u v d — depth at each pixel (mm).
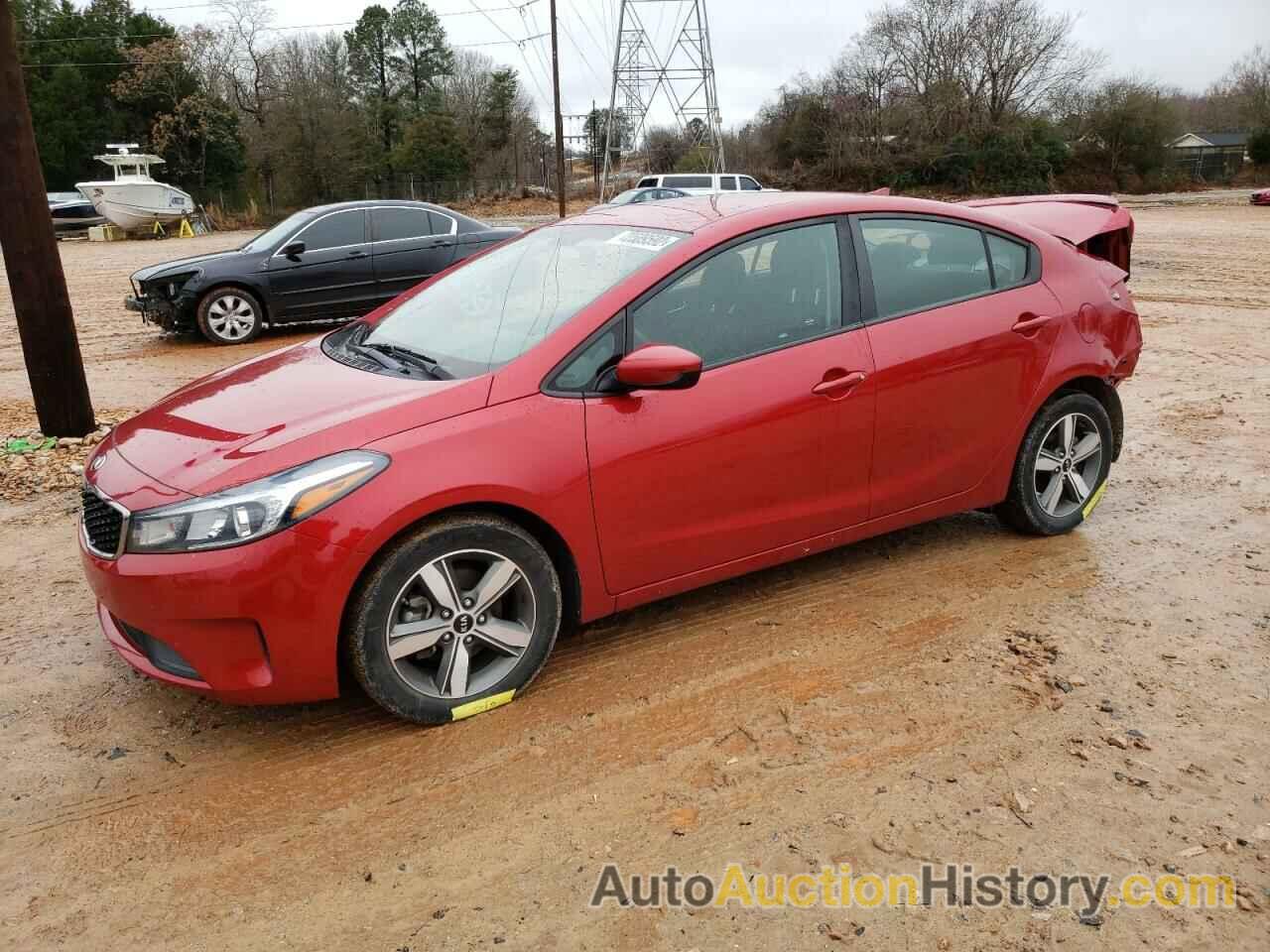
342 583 2850
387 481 2879
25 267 6219
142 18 56094
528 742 3078
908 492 4008
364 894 2457
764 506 3623
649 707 3254
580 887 2463
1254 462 5691
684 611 3939
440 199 56719
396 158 56156
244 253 11023
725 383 3449
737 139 58812
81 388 6578
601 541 3289
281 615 2814
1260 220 29359
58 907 2439
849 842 2600
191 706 3338
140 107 53062
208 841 2670
